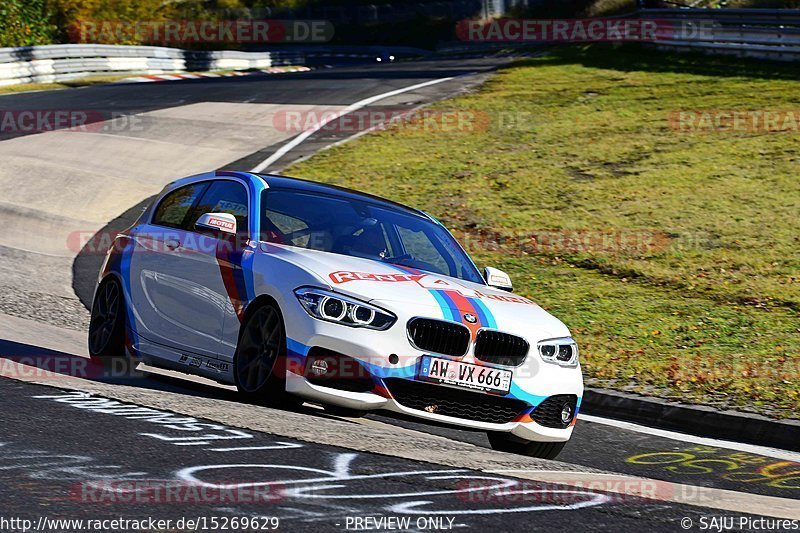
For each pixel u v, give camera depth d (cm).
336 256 2480
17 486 1479
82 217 6200
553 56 12525
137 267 2816
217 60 17338
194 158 7675
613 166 7231
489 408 2314
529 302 2639
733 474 2492
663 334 4169
